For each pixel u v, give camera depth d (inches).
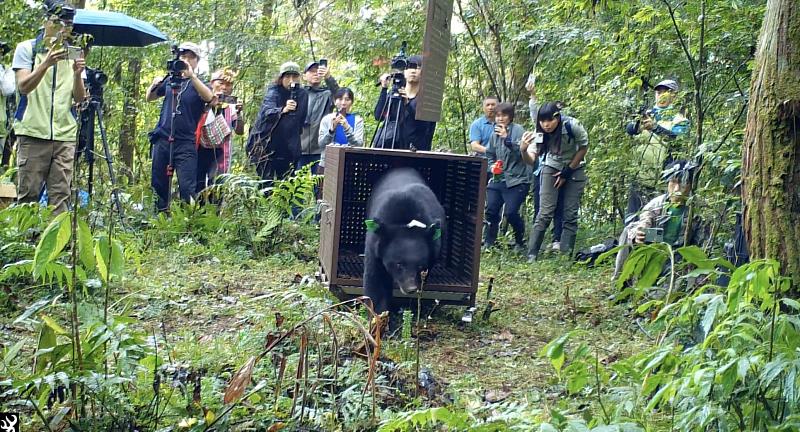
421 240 261.6
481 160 273.3
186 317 255.0
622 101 415.5
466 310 276.2
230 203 396.2
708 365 137.3
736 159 244.8
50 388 138.3
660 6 346.0
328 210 289.6
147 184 444.1
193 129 420.2
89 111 339.6
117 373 146.2
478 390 204.7
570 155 422.6
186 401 163.8
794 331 137.5
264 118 454.9
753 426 134.8
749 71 315.9
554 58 498.0
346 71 708.0
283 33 725.3
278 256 365.4
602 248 388.2
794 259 159.3
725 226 277.0
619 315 289.3
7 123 359.6
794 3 160.7
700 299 143.9
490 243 456.4
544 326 278.7
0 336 211.3
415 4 576.7
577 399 194.4
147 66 655.8
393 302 278.7
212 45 634.2
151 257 335.9
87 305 153.8
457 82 577.0
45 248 143.0
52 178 321.7
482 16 550.6
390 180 283.7
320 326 216.5
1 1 372.2
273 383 178.2
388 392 186.4
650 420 156.7
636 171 399.5
